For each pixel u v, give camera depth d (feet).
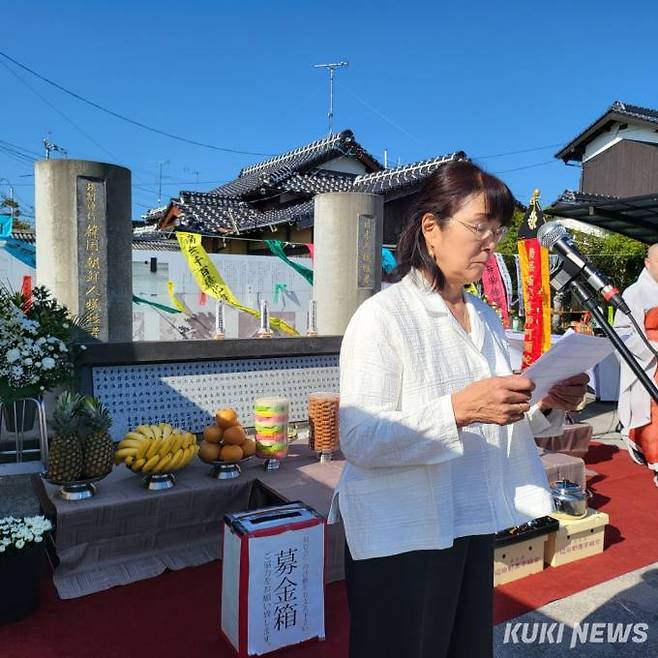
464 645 5.04
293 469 11.30
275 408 11.12
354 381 4.34
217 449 10.66
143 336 26.35
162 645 7.93
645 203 23.52
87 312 15.42
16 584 8.29
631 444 13.03
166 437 9.98
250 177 60.70
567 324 37.50
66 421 9.30
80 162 15.89
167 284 26.76
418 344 4.44
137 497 9.55
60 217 15.89
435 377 4.45
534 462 5.15
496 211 4.50
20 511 12.24
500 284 27.94
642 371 5.13
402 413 4.16
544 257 21.40
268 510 8.33
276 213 42.91
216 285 24.41
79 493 9.39
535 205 21.65
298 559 7.88
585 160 50.80
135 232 57.11
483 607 5.06
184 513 10.03
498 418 3.95
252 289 28.99
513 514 4.87
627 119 45.60
